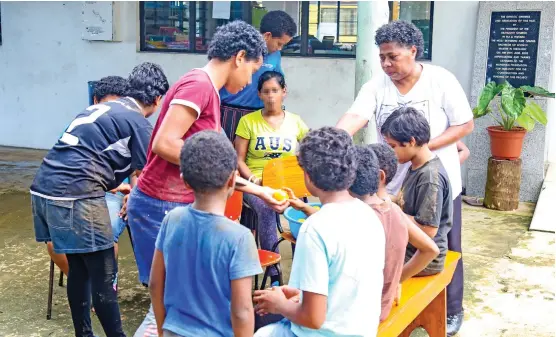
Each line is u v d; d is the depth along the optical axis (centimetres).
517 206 588
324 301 207
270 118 416
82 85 789
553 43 588
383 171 244
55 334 349
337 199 215
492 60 601
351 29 673
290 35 448
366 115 330
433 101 321
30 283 415
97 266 299
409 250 285
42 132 820
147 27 754
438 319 314
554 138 664
